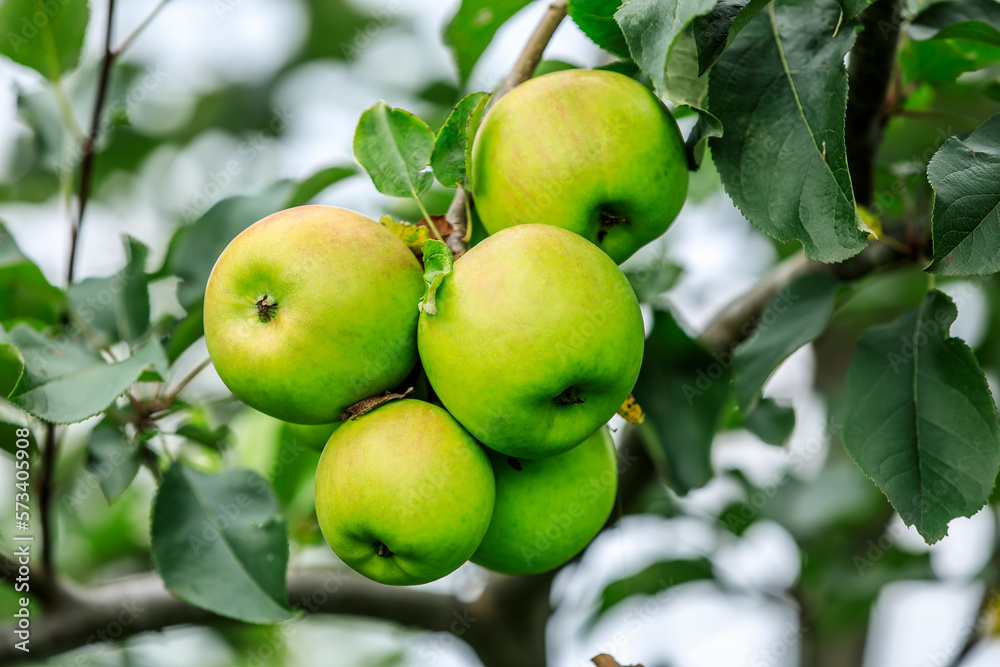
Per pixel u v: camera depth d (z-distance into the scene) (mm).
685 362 1221
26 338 1174
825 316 1194
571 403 1094
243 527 1196
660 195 1113
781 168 1105
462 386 1084
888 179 1254
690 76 1123
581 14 1124
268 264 1092
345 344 1089
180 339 1236
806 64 1113
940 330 1148
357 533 1093
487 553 1125
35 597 1261
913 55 1197
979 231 1083
